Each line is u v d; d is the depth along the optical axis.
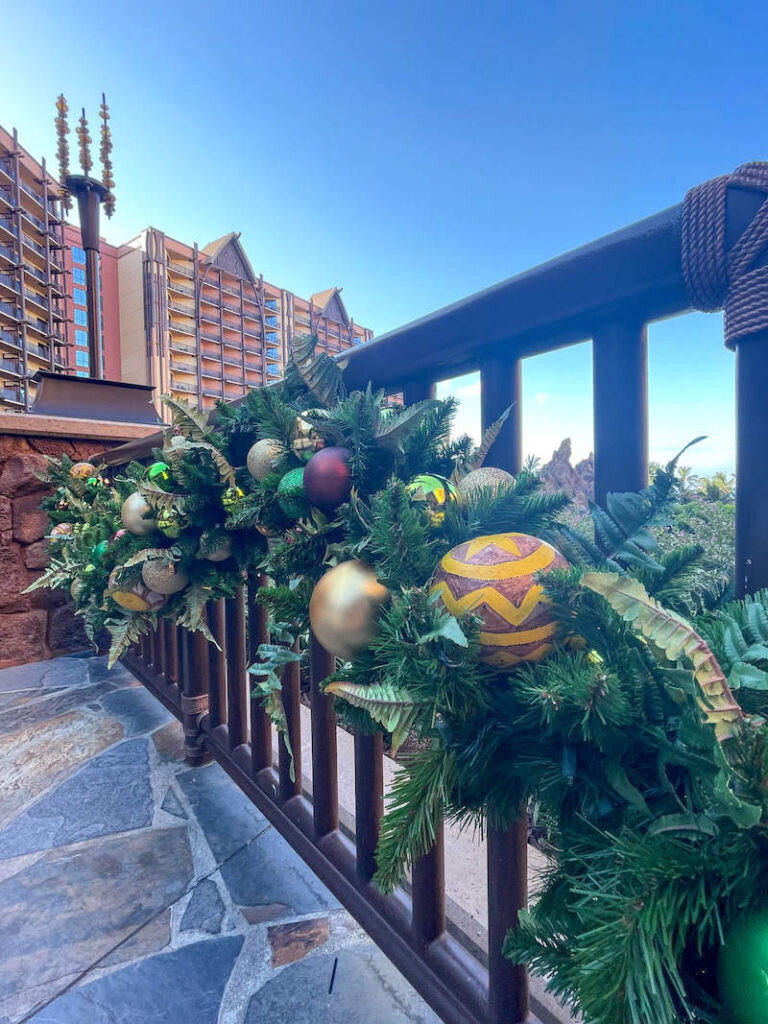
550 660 0.45
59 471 2.65
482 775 0.50
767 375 0.43
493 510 0.56
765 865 0.34
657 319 0.57
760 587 0.44
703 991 0.37
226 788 1.79
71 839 1.54
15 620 3.05
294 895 1.33
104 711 2.42
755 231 0.43
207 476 1.08
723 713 0.33
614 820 0.43
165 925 1.24
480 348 0.74
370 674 0.54
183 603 1.30
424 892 0.91
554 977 0.46
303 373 0.80
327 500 0.66
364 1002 1.05
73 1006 1.04
